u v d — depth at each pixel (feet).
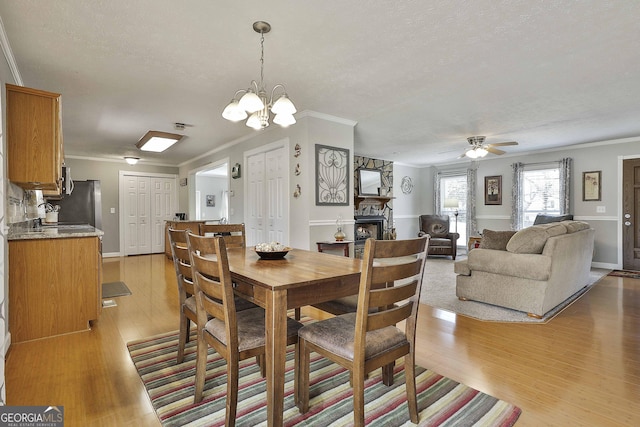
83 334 8.95
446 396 5.97
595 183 19.56
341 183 14.75
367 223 24.21
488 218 24.56
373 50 8.48
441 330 9.27
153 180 26.86
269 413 4.80
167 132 16.78
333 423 5.24
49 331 8.80
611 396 5.98
